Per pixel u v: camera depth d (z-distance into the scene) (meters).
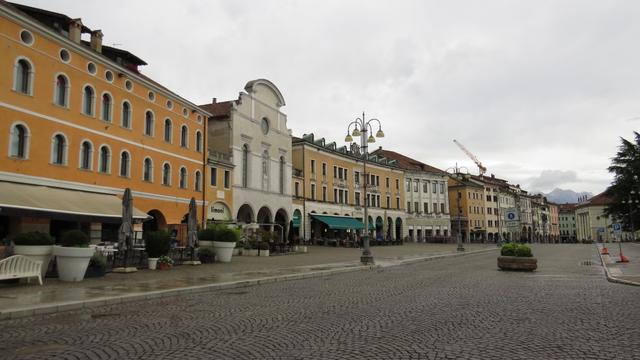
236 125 47.41
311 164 61.44
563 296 13.60
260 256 34.28
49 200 25.44
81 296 12.84
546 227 158.25
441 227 90.06
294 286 16.94
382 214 76.75
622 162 65.06
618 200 64.75
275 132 53.94
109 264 22.14
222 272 20.88
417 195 86.88
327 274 21.53
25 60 26.16
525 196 134.00
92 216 27.00
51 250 17.02
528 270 23.19
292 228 57.25
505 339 8.08
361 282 18.06
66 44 28.66
